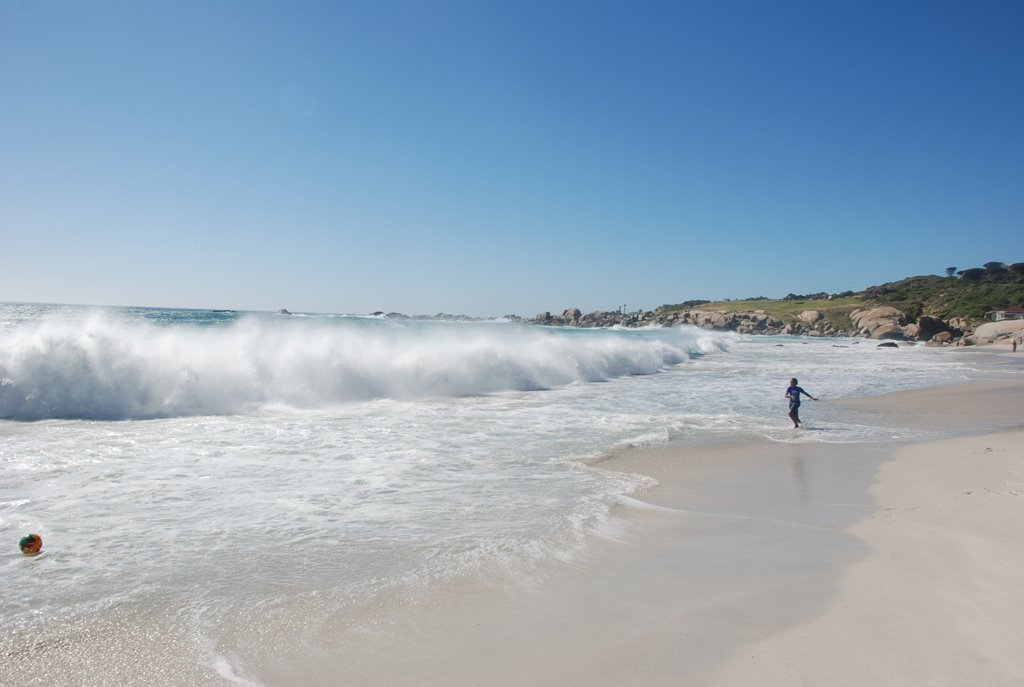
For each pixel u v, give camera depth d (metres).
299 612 4.85
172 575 5.51
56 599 5.00
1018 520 6.75
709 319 104.19
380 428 13.40
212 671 4.01
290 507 7.55
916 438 13.24
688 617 4.72
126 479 8.66
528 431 13.30
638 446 11.88
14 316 48.12
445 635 4.48
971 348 63.19
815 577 5.46
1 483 8.27
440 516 7.30
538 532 6.76
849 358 43.16
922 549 5.98
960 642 4.12
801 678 3.77
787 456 11.28
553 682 3.83
